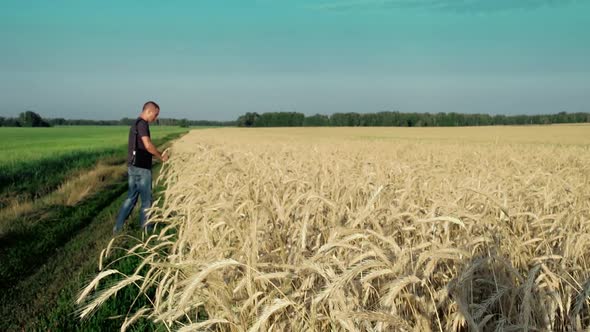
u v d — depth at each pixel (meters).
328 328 2.60
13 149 35.72
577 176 8.38
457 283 2.16
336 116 129.75
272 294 2.62
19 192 14.38
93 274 6.00
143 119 8.93
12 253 7.41
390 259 2.36
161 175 8.91
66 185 15.16
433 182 5.36
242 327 2.52
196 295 2.88
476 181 5.27
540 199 4.59
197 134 76.50
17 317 4.96
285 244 3.30
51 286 5.93
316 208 3.62
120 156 31.02
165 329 4.18
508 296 2.65
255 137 59.47
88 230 9.41
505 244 3.13
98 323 4.61
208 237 3.46
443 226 3.13
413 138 55.31
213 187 5.22
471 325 2.01
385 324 2.14
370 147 25.22
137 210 11.52
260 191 4.58
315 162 8.78
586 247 3.14
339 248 2.81
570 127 84.94
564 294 2.58
